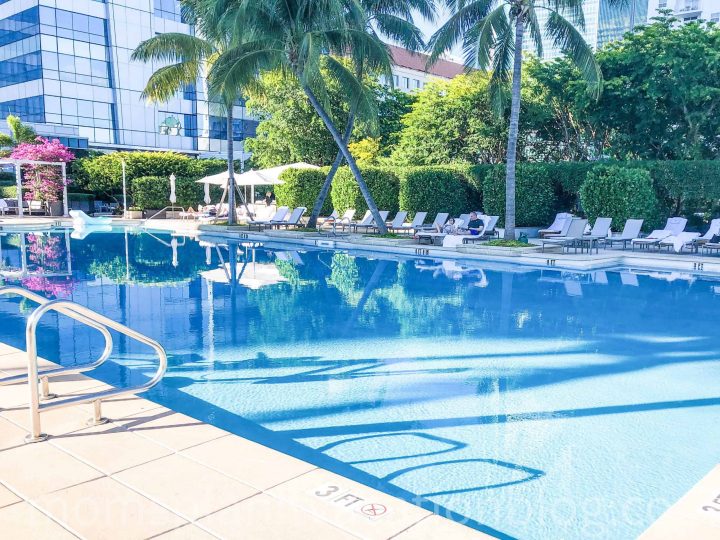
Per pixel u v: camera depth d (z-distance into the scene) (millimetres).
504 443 4703
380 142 40750
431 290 12016
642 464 4340
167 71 23656
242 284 12602
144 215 35812
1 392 5184
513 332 8492
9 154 37938
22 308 10016
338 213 29391
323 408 5465
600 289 12234
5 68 50875
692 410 5422
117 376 6359
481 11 17609
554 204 24375
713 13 64438
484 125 29391
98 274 13930
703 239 16812
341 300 10852
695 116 24203
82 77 50344
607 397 5777
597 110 26422
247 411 5375
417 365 6852
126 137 53250
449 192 26109
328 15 18844
